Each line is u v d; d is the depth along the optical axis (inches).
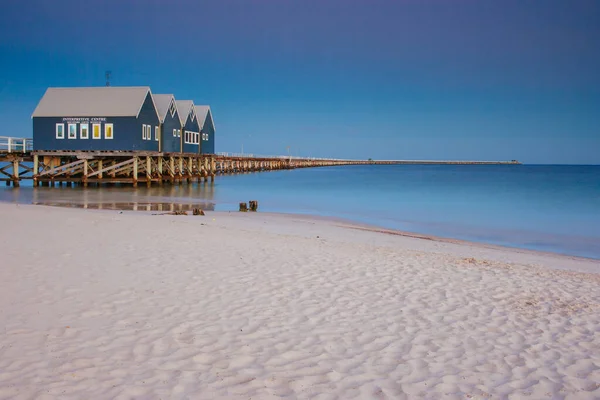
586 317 314.0
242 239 540.1
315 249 503.8
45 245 449.7
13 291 316.8
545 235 826.2
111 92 1584.6
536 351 258.5
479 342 268.2
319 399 201.0
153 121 1649.9
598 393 214.5
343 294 345.7
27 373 212.7
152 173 1656.0
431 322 297.0
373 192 1798.7
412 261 464.8
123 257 420.5
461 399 205.8
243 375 219.6
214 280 365.1
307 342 259.6
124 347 243.4
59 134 1537.9
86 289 328.5
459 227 903.7
